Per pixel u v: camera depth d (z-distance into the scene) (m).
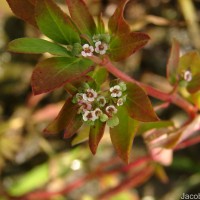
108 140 0.28
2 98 0.29
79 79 0.14
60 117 0.14
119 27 0.14
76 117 0.14
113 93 0.14
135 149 0.28
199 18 0.29
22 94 0.29
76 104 0.14
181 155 0.27
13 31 0.29
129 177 0.26
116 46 0.14
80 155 0.27
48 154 0.28
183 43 0.29
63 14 0.14
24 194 0.26
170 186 0.28
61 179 0.27
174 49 0.18
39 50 0.13
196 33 0.29
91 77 0.14
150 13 0.29
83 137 0.17
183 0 0.28
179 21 0.29
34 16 0.15
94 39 0.14
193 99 0.19
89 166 0.28
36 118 0.28
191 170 0.27
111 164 0.26
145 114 0.14
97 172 0.25
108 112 0.14
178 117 0.27
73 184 0.25
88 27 0.14
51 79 0.13
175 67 0.18
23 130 0.28
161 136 0.19
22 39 0.13
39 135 0.28
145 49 0.29
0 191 0.26
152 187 0.28
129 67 0.28
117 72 0.15
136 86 0.14
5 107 0.29
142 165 0.27
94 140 0.14
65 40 0.14
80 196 0.28
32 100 0.28
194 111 0.19
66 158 0.27
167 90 0.28
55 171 0.27
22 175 0.28
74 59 0.14
